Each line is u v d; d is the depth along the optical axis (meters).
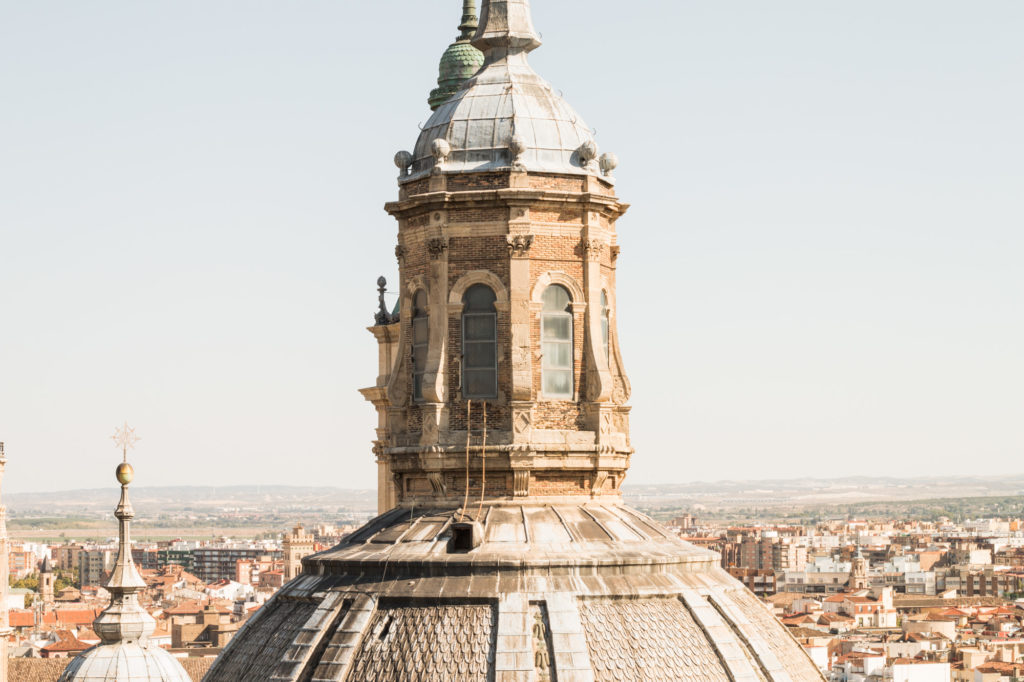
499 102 48.69
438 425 46.62
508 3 50.78
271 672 43.56
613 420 47.81
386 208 48.19
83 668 57.31
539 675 41.38
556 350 47.00
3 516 138.88
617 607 43.25
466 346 46.88
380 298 62.00
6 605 140.00
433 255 47.09
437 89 72.62
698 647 43.16
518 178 46.97
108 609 58.53
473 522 44.38
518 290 46.59
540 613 42.53
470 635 42.09
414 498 47.69
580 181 47.50
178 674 58.22
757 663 43.84
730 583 46.94
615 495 48.16
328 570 45.81
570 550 44.25
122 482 59.09
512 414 46.25
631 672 41.84
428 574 43.56
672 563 45.06
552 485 46.69
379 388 63.97
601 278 47.94
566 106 49.56
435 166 47.44
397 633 42.50
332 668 42.09
